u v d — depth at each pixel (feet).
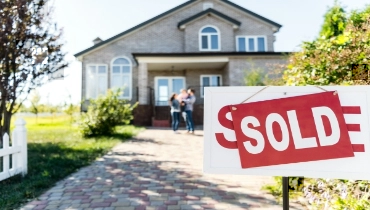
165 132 35.37
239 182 13.98
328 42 13.56
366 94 5.65
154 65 51.49
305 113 5.83
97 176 15.23
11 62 17.08
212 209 10.48
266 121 5.95
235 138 5.99
